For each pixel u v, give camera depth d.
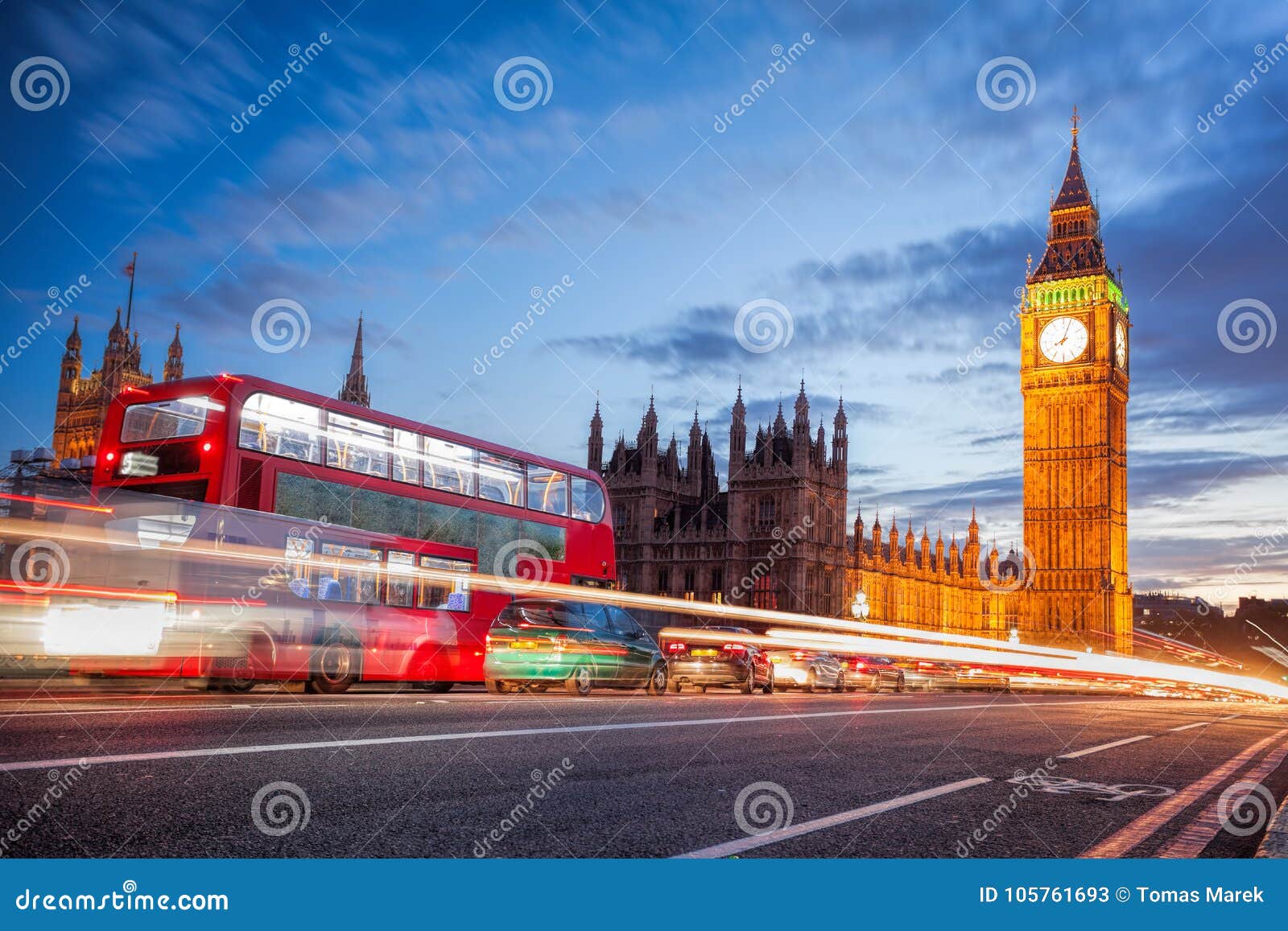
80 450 93.25
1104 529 146.88
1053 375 152.62
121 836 6.52
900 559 134.12
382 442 24.42
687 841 7.30
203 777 8.50
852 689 43.41
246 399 21.45
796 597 101.94
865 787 10.17
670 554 109.94
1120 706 34.62
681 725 15.75
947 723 19.23
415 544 24.67
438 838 7.02
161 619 19.52
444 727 13.75
